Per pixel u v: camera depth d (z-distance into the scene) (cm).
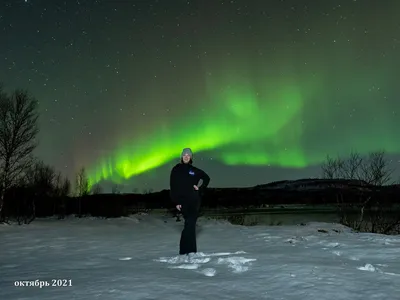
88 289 306
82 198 2531
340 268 383
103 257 540
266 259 448
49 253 611
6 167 1518
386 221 1245
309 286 309
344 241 650
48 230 1125
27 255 592
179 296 281
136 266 429
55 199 2353
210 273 367
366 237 722
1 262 518
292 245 623
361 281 325
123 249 638
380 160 1344
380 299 272
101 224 1509
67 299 279
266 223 1859
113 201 2470
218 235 842
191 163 526
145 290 299
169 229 1176
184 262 448
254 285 314
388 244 603
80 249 655
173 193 512
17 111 1525
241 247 617
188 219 511
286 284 316
